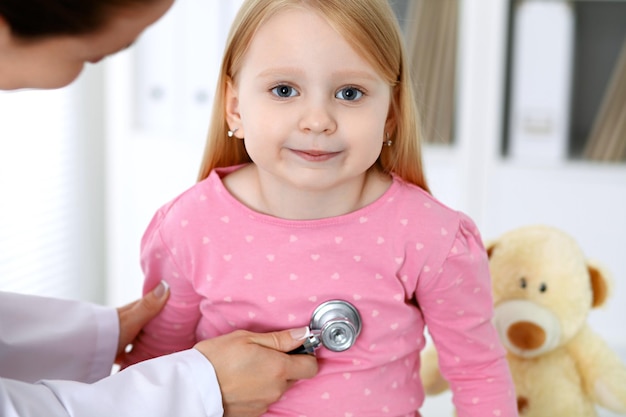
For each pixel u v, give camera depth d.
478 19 1.99
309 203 0.97
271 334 0.96
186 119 2.18
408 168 1.03
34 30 0.71
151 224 1.06
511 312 1.40
